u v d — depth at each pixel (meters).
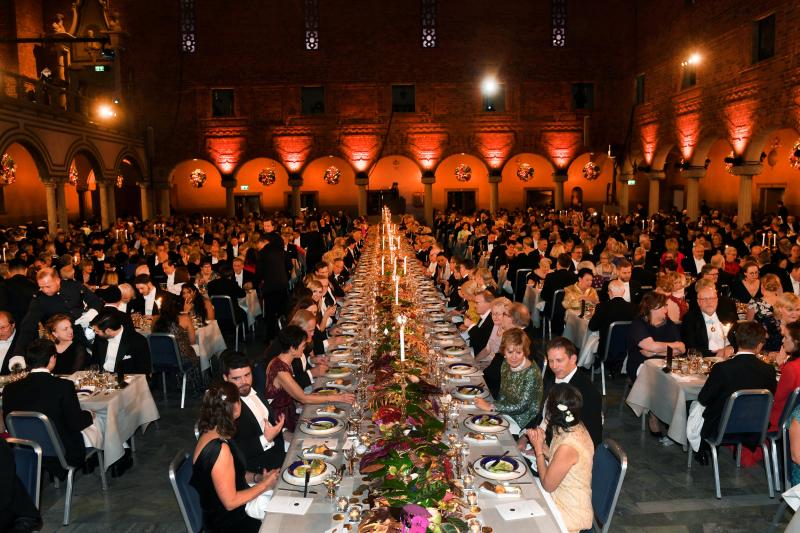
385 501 3.40
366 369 5.56
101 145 24.55
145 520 5.68
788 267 10.98
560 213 27.89
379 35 29.98
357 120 30.27
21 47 27.41
